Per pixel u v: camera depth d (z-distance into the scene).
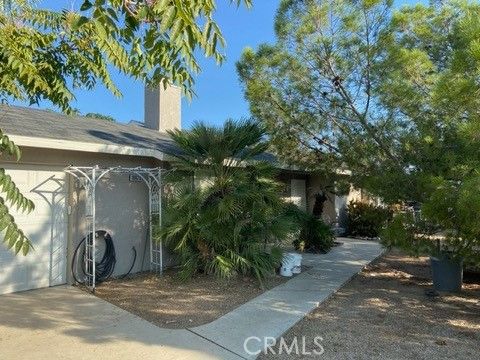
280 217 8.16
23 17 3.14
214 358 4.11
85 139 7.35
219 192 7.80
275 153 8.91
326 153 8.36
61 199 7.16
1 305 5.83
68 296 6.38
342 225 15.89
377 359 4.23
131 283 7.33
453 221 5.29
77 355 4.14
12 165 6.53
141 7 2.00
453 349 4.52
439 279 7.05
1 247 6.43
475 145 5.02
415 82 6.59
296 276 8.05
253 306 5.93
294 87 7.99
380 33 7.03
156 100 12.66
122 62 2.86
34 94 3.45
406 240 6.16
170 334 4.76
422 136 6.20
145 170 7.75
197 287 7.04
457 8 6.53
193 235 7.56
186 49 1.98
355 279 8.11
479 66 4.55
